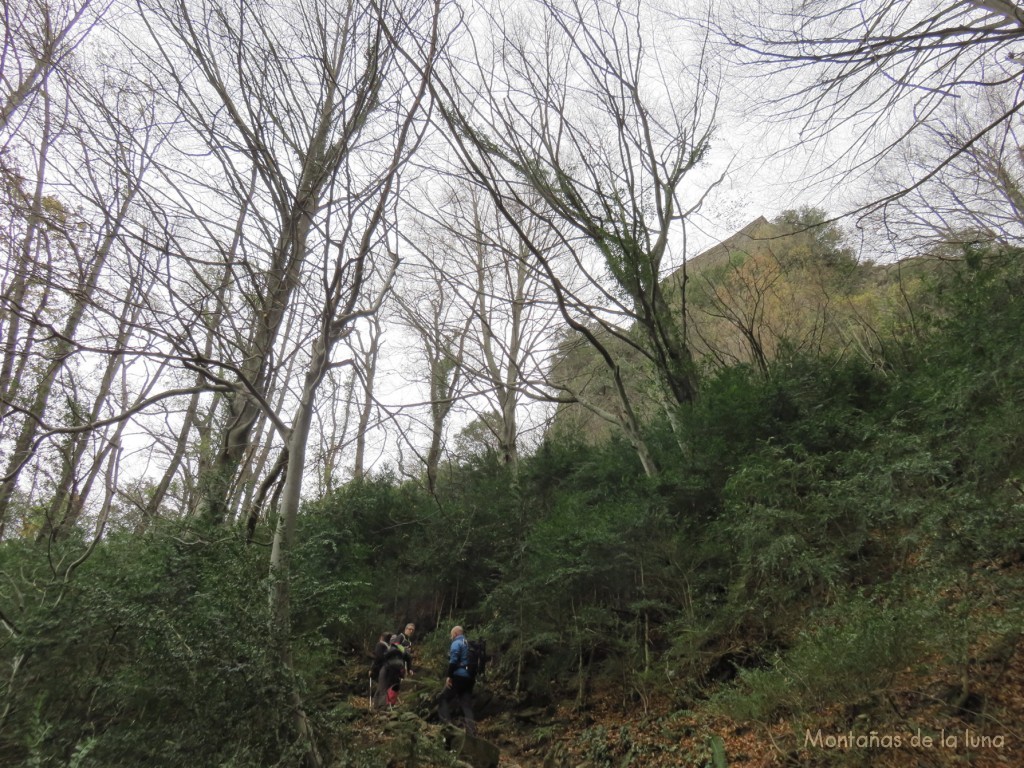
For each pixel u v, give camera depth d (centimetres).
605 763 697
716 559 909
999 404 823
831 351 1623
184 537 670
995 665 555
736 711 654
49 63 808
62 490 799
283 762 509
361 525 1341
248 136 899
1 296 595
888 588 677
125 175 782
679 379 1291
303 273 934
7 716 518
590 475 1341
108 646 563
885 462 820
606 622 900
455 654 846
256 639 565
